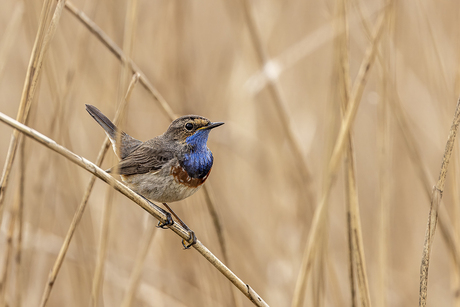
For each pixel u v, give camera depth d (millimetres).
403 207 13461
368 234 13820
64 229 11062
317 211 7762
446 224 9438
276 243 12539
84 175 11961
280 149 12867
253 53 13172
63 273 11727
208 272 10641
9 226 8344
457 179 9805
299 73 14875
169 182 8742
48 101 11539
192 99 12547
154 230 9383
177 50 12289
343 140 7637
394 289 12641
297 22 14703
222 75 13609
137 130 12516
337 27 8062
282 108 11180
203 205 10867
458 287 9047
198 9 14258
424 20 10898
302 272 7586
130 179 8883
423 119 13414
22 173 8305
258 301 7230
